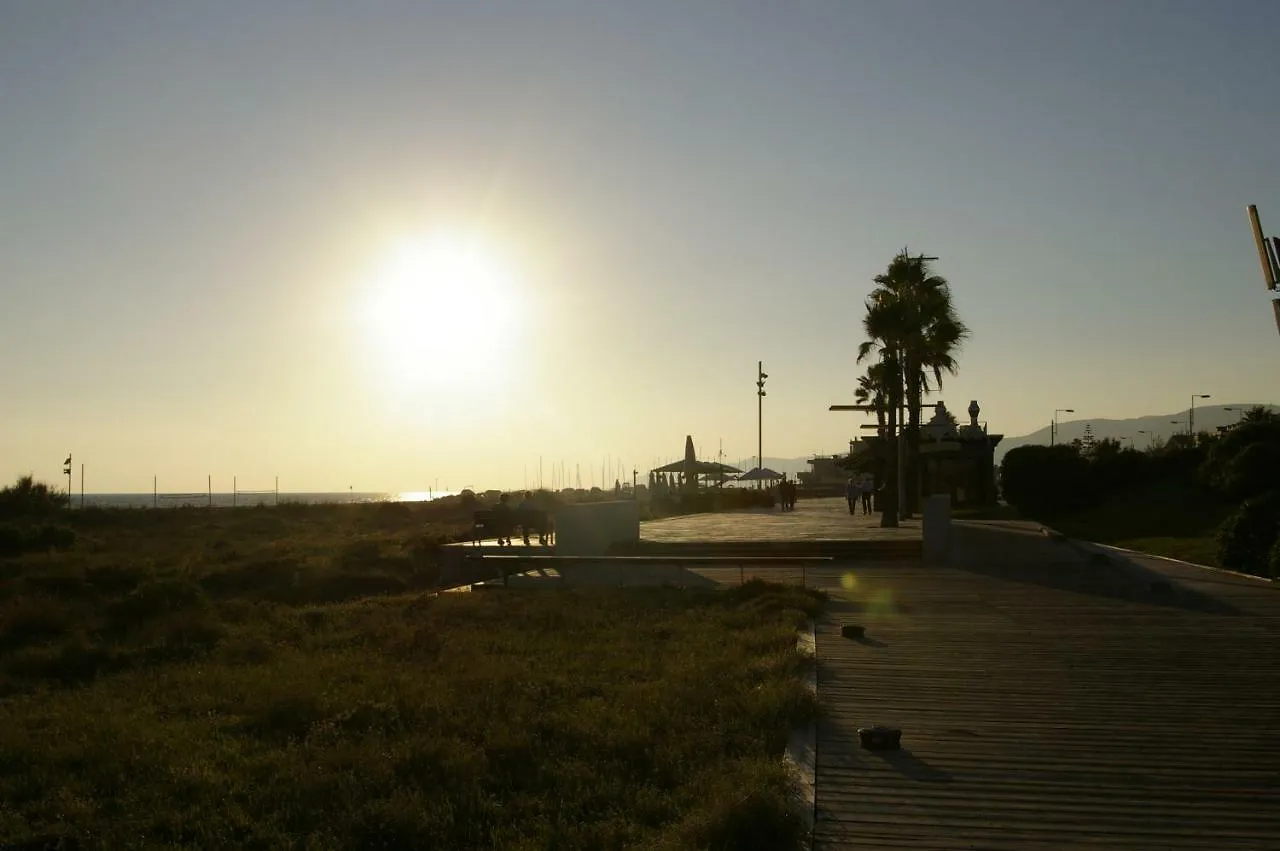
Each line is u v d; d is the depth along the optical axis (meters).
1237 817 7.21
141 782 8.76
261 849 7.25
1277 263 13.02
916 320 35.59
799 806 7.34
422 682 11.94
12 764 9.38
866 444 55.31
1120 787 7.85
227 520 56.66
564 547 24.08
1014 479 42.69
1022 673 11.74
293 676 12.70
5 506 52.16
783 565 21.61
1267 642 13.49
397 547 33.12
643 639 14.41
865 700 10.52
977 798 7.63
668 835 6.85
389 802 7.76
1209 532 30.75
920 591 18.78
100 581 25.67
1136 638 13.84
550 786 8.30
